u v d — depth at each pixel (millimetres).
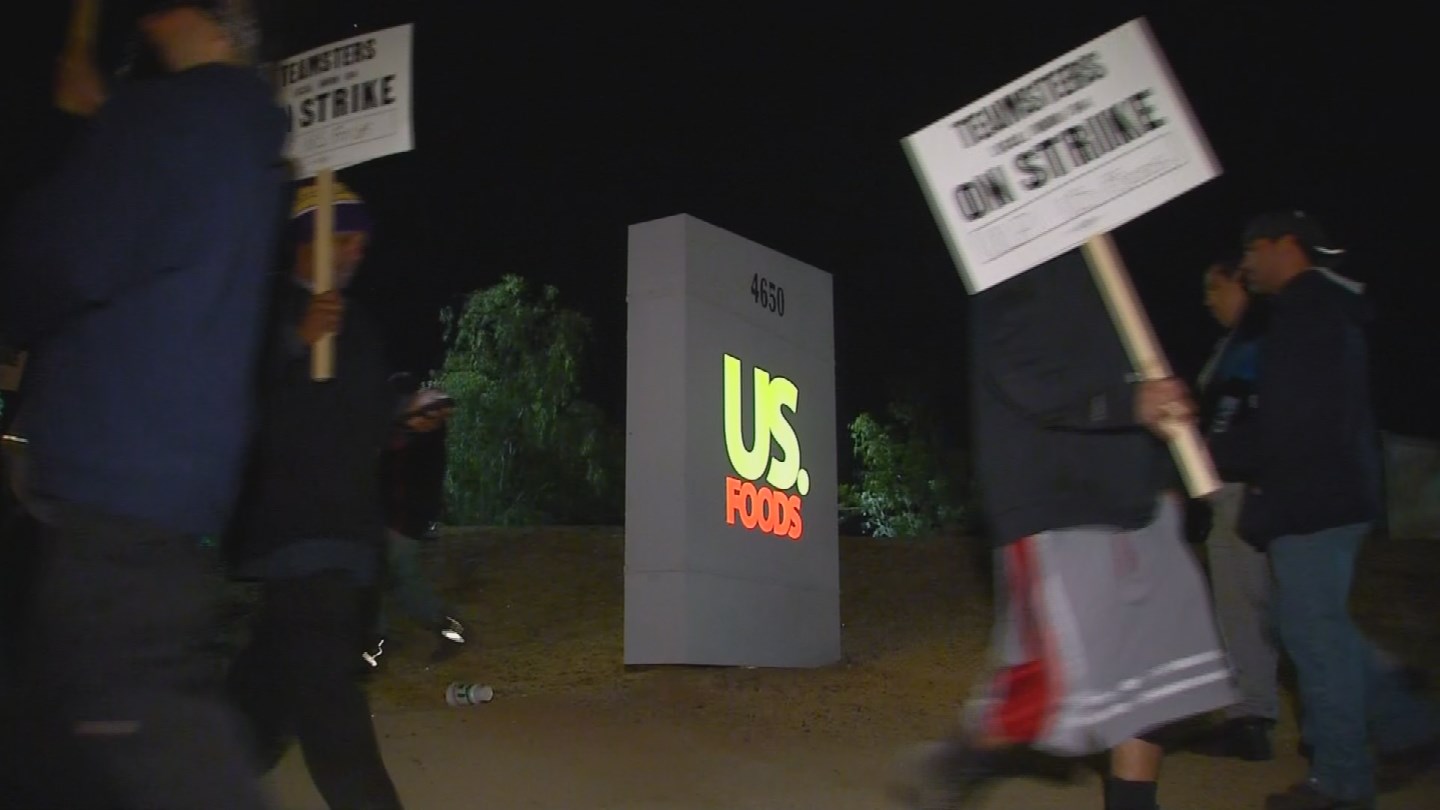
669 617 8250
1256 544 5480
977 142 4508
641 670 8414
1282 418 5203
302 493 4012
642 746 6543
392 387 4684
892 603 10570
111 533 2842
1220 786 6055
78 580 2818
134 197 2924
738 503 8672
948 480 17688
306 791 5301
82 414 2895
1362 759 5219
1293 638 5289
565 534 12789
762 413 9000
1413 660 8891
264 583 4031
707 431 8500
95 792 2797
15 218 2975
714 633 8359
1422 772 6051
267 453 4023
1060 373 4219
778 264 9352
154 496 2877
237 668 4031
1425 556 11633
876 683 8156
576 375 17328
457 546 12320
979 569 11281
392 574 5984
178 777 2816
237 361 3031
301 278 4184
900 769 5547
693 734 6824
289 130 3246
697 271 8547
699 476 8391
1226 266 6387
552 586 11078
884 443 17859
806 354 9531
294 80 5109
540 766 6133
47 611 2822
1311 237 5500
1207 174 4426
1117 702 4098
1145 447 4242
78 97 3523
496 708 7344
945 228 4480
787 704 7539
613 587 11039
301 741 4008
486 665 8906
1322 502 5148
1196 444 4219
